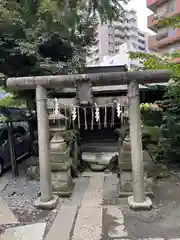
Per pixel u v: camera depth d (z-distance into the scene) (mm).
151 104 6570
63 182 3752
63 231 2658
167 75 3014
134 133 3086
